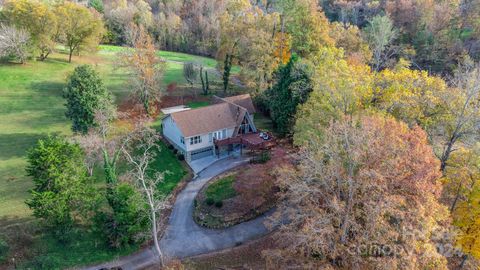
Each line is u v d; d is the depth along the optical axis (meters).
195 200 46.03
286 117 55.25
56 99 68.31
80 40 85.75
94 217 39.56
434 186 25.56
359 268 25.75
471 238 31.23
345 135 28.16
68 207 36.91
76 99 49.97
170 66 95.44
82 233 39.28
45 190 35.91
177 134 55.22
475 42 81.56
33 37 80.12
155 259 37.47
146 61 62.72
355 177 27.91
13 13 77.69
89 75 51.59
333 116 39.25
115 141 47.44
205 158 55.97
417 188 25.39
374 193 25.70
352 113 39.25
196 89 78.88
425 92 38.41
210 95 76.25
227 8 115.50
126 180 41.53
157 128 61.75
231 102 62.19
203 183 49.75
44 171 35.25
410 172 26.41
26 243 37.19
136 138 50.59
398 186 27.14
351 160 27.50
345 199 28.81
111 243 37.97
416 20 92.06
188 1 134.12
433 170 26.53
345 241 26.98
